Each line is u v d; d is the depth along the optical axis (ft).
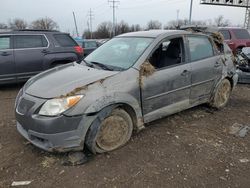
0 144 13.58
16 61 24.73
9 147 13.25
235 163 12.30
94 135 11.81
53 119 11.10
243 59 28.84
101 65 14.35
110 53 15.47
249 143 14.38
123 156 12.48
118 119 12.69
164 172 11.41
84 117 11.44
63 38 27.48
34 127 11.46
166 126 15.85
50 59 26.25
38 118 11.31
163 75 14.33
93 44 61.52
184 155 12.76
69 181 10.72
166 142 13.93
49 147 11.46
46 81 12.81
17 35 24.97
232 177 11.27
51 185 10.50
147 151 12.98
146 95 13.65
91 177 10.96
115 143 12.83
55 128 11.16
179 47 15.90
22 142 13.74
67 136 11.35
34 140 12.00
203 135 14.96
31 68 25.55
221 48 18.84
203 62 16.75
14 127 15.65
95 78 12.34
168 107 15.06
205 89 17.35
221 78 18.30
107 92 12.08
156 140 14.08
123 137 13.09
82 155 12.11
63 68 14.76
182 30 16.85
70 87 11.73
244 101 21.97
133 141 13.85
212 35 18.65
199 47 17.02
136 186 10.50
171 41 15.70
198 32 17.80
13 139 14.11
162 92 14.42
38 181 10.73
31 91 12.30
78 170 11.37
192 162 12.21
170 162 12.14
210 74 17.34
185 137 14.60
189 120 16.97
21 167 11.61
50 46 26.37
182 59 15.74
